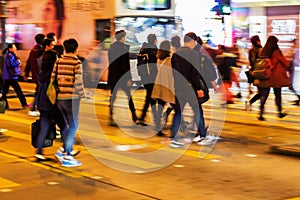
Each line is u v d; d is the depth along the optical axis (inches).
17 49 1032.8
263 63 540.4
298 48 959.6
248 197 291.9
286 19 987.3
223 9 1079.6
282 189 307.7
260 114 551.8
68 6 915.4
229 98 682.2
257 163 370.9
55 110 361.4
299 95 672.4
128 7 824.3
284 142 439.2
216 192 301.4
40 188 310.3
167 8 840.9
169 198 289.9
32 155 394.6
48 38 489.1
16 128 507.8
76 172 347.6
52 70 359.6
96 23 860.6
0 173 343.6
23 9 1021.2
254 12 1037.8
